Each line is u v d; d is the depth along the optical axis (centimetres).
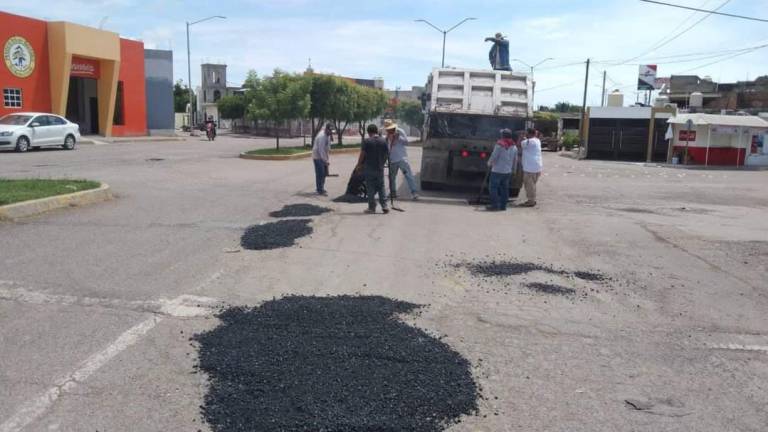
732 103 5225
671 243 1006
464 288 700
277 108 2661
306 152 2747
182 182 1609
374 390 423
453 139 1562
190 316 570
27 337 509
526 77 1617
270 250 852
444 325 575
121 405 403
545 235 1050
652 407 429
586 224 1181
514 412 414
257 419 382
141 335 520
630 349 533
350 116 3419
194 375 446
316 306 598
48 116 2675
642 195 1820
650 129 3966
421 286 703
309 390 420
